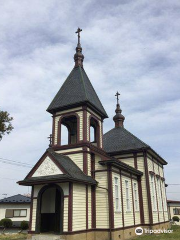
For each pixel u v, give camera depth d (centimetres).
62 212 1476
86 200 1647
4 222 2638
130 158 2394
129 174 2102
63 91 2166
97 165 1825
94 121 2162
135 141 2478
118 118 2934
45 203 1702
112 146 2553
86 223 1595
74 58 2402
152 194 2327
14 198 3153
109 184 1720
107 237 1606
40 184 1593
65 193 1512
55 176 1519
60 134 2016
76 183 1569
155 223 2214
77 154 1858
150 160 2484
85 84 2152
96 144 2134
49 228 1686
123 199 1875
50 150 1666
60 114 2064
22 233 2511
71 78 2248
